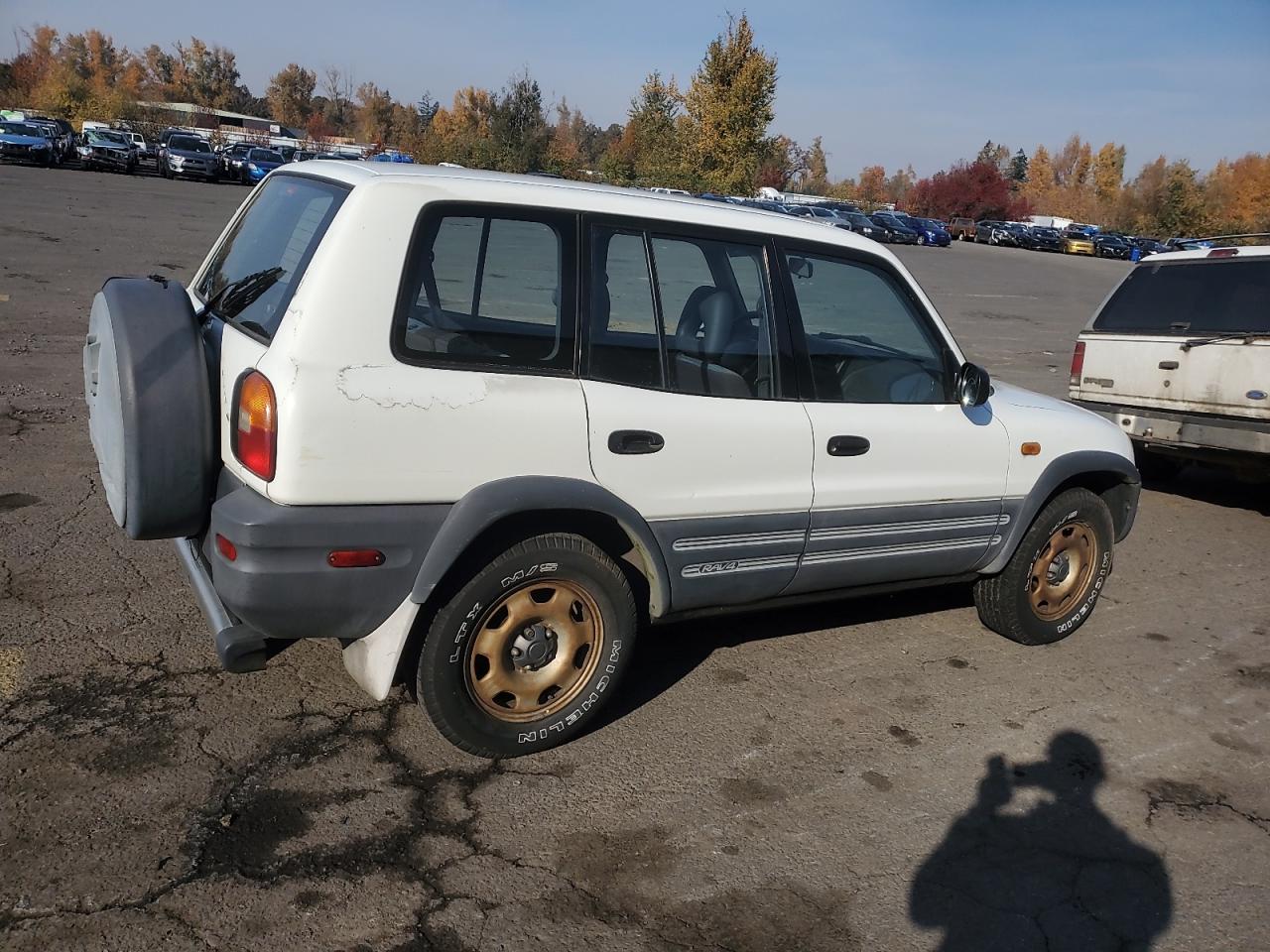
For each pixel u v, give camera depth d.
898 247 43.97
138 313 3.08
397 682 3.94
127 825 2.95
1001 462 4.39
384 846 2.99
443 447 3.06
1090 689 4.48
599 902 2.84
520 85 47.75
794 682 4.28
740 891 2.95
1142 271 7.68
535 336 3.27
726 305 3.67
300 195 3.47
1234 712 4.37
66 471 5.96
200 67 95.62
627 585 3.51
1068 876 3.16
